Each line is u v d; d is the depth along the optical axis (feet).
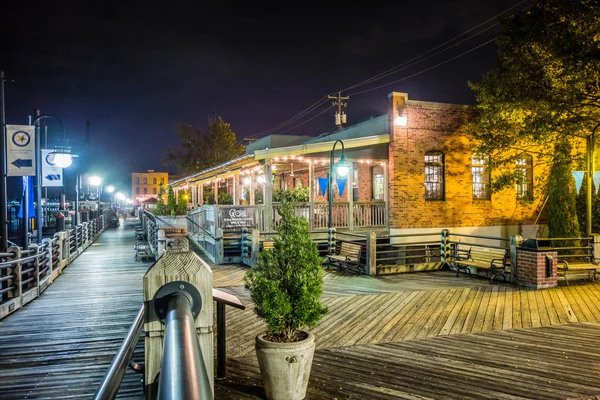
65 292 34.53
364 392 15.97
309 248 16.25
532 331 23.31
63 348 20.95
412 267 42.22
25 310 28.58
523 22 44.50
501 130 51.83
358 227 54.90
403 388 16.30
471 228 58.39
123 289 35.70
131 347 8.10
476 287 34.24
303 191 54.95
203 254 56.70
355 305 28.63
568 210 54.34
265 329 23.62
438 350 20.36
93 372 18.01
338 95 94.38
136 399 15.42
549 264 33.99
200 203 91.86
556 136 48.47
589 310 27.63
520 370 17.95
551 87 44.91
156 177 354.33
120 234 98.94
